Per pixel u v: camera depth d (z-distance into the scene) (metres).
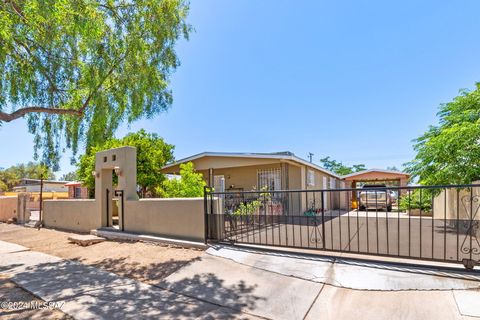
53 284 4.05
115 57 6.05
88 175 13.13
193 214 5.88
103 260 5.30
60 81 6.22
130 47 6.00
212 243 5.47
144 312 3.11
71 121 6.80
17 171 47.47
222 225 5.51
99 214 8.27
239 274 4.08
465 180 6.50
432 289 3.10
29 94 6.14
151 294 3.62
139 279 4.19
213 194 5.93
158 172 13.13
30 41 5.30
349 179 19.00
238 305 3.21
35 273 4.63
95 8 5.27
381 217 10.29
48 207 10.60
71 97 6.61
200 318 2.95
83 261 5.34
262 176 12.19
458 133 6.48
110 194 8.50
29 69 5.85
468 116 7.12
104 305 3.31
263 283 3.73
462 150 6.54
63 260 5.46
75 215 9.22
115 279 4.21
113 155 7.98
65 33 5.29
